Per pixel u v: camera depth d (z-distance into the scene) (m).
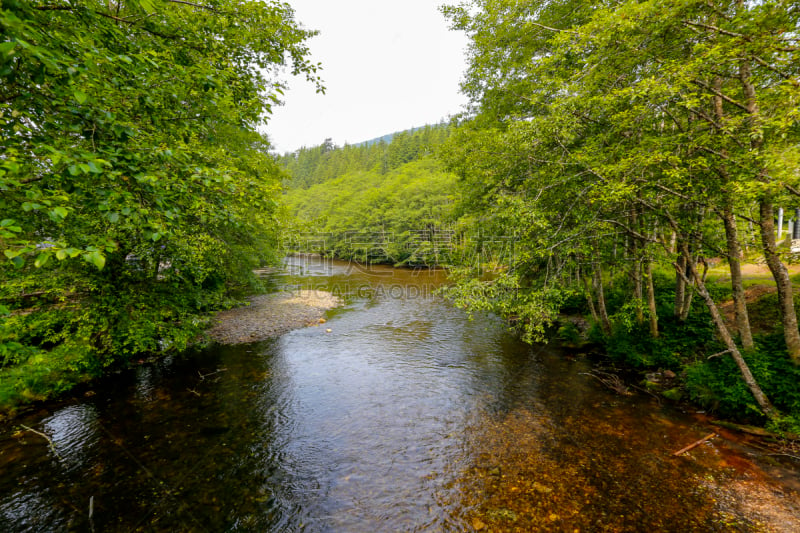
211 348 14.30
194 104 5.67
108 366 11.30
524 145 8.64
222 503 6.14
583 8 10.72
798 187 6.12
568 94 8.17
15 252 2.40
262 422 8.73
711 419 8.27
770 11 5.90
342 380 11.21
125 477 6.74
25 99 3.55
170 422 8.67
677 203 7.81
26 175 3.90
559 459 7.15
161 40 5.36
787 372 7.77
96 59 3.37
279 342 15.14
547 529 5.49
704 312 11.66
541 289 9.51
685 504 5.87
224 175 4.41
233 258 14.40
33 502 6.07
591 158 7.96
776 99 6.21
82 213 6.79
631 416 8.64
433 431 8.33
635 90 6.64
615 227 9.24
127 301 10.18
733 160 6.54
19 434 7.99
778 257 7.90
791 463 6.62
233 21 6.36
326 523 5.72
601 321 13.55
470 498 6.20
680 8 6.24
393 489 6.46
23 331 9.38
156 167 4.09
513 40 12.70
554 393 10.04
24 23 2.41
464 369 11.97
